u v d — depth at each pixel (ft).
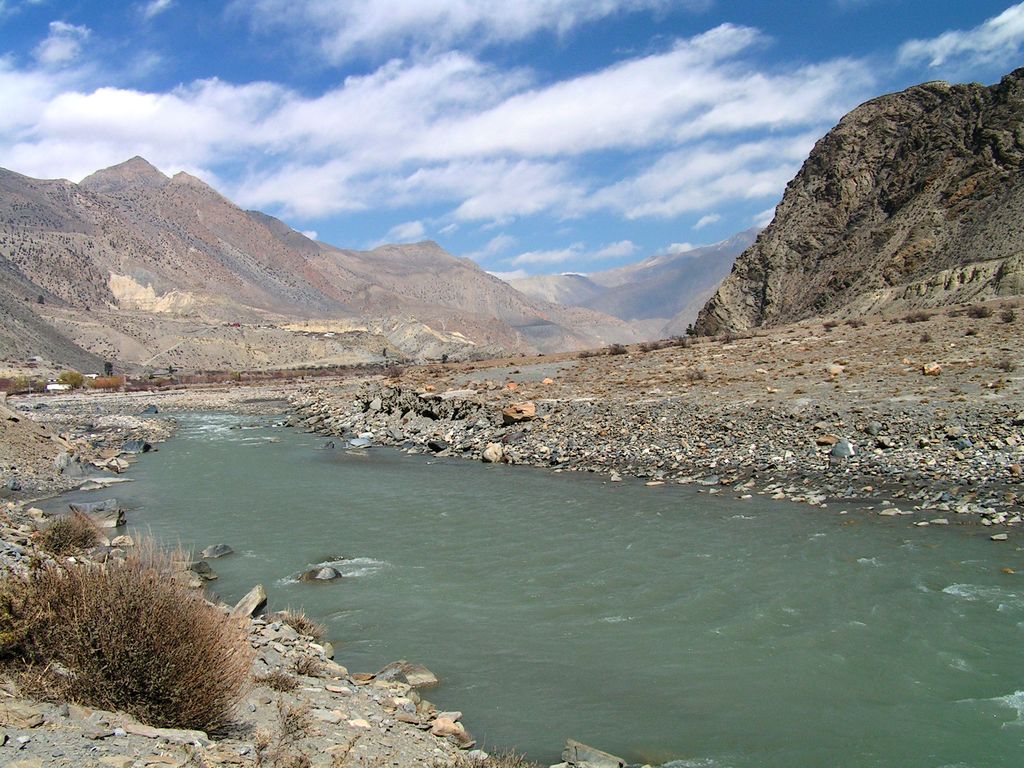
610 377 148.77
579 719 31.35
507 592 48.29
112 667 21.99
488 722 31.09
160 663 22.26
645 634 40.55
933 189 255.50
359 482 92.02
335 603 46.78
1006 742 28.63
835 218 287.89
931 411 85.81
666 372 145.59
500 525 66.44
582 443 102.32
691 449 91.20
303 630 40.27
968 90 278.26
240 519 71.97
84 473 97.71
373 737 25.88
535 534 62.59
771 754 28.32
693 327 315.17
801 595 44.83
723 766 27.53
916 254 233.14
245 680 27.12
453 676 35.88
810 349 148.66
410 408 145.28
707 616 42.65
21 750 17.80
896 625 39.73
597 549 57.00
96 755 18.33
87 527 56.13
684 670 35.96
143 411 218.59
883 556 50.52
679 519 64.13
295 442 138.41
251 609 42.45
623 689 34.14
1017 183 225.35
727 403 106.52
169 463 112.16
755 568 50.16
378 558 57.16
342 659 37.73
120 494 85.87
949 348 124.67
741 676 35.04
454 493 82.48
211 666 23.17
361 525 68.44
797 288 280.31
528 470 94.99
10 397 274.36
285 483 92.58
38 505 78.02
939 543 52.34
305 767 21.25
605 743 29.30
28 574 25.30
